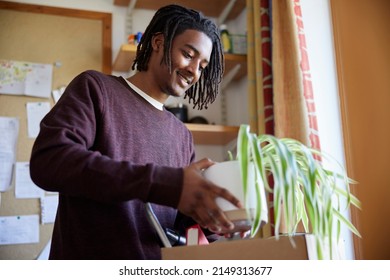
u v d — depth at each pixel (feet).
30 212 6.89
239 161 2.56
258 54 6.68
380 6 7.09
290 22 6.17
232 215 2.62
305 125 5.74
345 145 6.39
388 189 6.27
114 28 8.00
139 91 3.70
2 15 7.52
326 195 2.60
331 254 2.57
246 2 7.41
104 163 2.60
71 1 7.90
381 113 6.56
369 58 6.82
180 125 4.02
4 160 6.96
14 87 7.25
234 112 8.30
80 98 3.19
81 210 3.09
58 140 2.74
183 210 2.54
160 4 8.16
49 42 7.59
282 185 2.43
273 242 2.60
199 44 3.71
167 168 2.58
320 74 6.66
